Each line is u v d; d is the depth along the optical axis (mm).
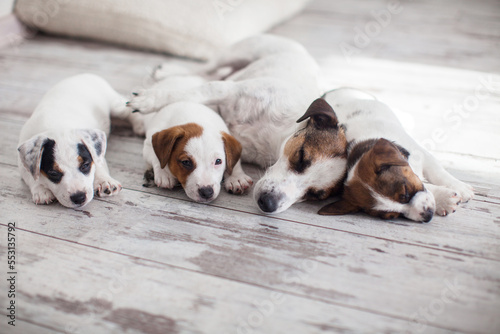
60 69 1383
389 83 1356
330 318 780
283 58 1166
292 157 910
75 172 901
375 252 868
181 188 997
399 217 921
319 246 877
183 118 993
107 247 869
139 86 1307
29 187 966
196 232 899
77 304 790
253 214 938
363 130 926
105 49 1523
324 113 888
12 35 1531
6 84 1303
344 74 1400
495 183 1010
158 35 1460
